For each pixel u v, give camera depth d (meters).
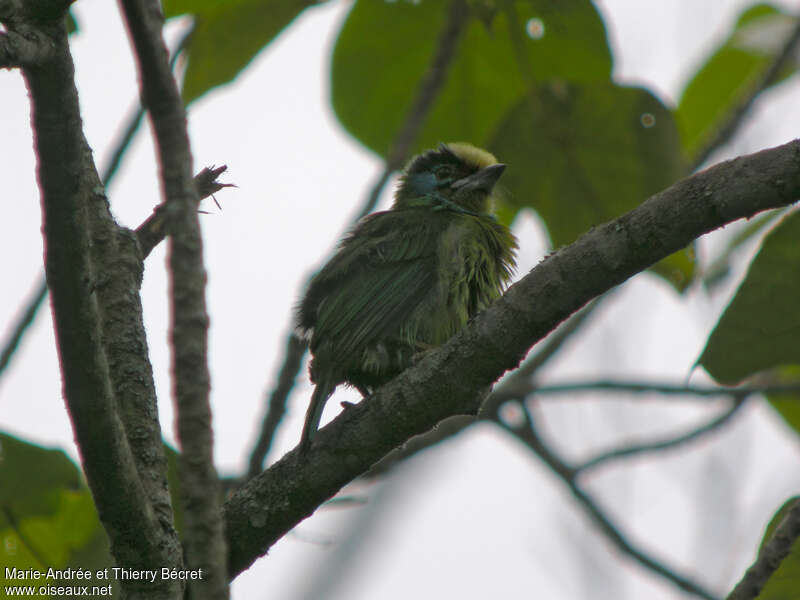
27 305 9.27
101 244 7.30
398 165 10.80
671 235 6.44
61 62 5.42
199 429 5.98
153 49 5.98
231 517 7.58
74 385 6.07
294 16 10.43
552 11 10.04
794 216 7.29
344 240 11.05
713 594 11.77
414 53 11.17
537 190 11.11
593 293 6.74
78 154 5.67
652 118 10.49
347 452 7.45
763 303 7.46
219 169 7.39
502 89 11.25
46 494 8.41
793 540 7.27
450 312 10.29
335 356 9.58
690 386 11.61
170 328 6.10
